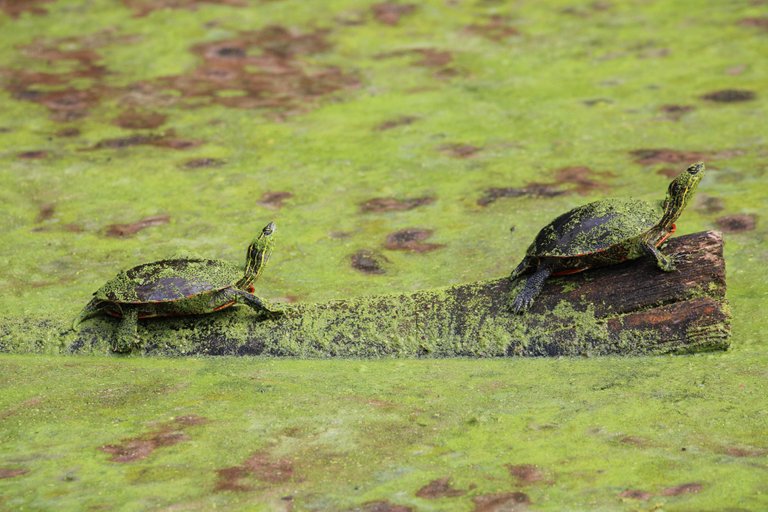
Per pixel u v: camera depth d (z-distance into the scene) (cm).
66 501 1195
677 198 1697
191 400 1555
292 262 2195
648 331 1689
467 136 3077
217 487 1232
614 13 4419
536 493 1197
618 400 1491
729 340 1672
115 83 3700
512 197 2542
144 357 1794
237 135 3166
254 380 1648
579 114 3209
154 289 1738
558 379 1602
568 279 1767
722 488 1183
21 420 1480
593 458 1295
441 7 4612
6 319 1873
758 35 3934
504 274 2041
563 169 2730
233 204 2584
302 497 1202
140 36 4256
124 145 3077
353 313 1817
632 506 1149
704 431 1366
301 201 2597
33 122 3281
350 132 3169
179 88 3647
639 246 1683
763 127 2958
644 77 3556
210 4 4684
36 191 2689
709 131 2964
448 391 1573
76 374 1688
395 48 4091
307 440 1382
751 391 1495
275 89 3641
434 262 2155
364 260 2189
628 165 2722
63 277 2128
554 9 4528
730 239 2155
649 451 1307
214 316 1834
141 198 2638
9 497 1210
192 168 2873
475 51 4019
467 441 1370
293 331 1800
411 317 1792
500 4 4638
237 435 1399
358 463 1302
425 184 2684
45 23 4428
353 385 1612
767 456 1271
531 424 1418
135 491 1221
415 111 3353
